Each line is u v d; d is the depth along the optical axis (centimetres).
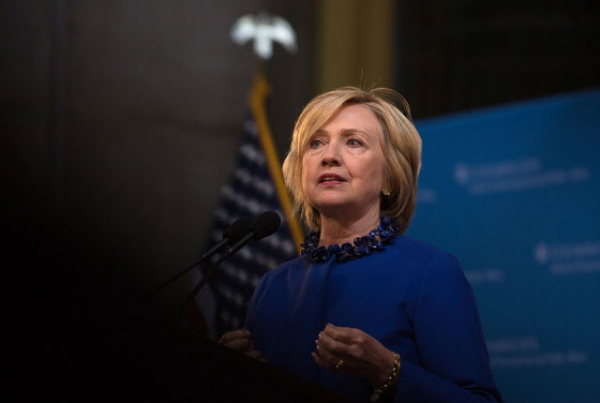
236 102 1664
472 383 441
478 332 464
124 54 1585
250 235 483
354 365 417
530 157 1198
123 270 264
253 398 275
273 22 1664
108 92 1564
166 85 1612
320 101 519
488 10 1691
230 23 1672
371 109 521
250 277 998
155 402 251
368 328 458
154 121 1597
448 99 1688
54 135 1505
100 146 1544
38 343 232
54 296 239
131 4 1599
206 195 1614
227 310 819
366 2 1717
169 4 1630
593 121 1173
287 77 1680
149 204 1570
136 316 256
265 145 1220
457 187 1234
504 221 1198
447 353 447
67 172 1510
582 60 1645
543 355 1149
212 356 273
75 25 1547
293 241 1021
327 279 486
